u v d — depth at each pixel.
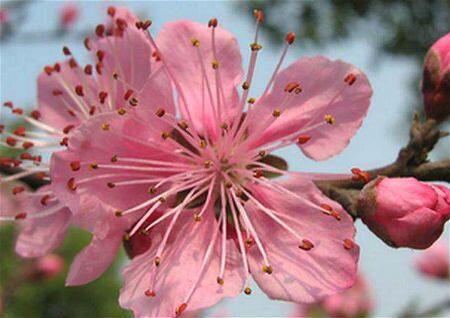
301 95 0.15
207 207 0.15
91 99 0.16
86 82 0.16
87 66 0.16
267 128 0.15
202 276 0.14
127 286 0.14
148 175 0.15
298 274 0.14
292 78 0.15
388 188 0.14
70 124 0.16
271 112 0.15
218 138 0.15
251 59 0.15
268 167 0.15
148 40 0.15
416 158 0.15
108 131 0.14
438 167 0.15
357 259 0.14
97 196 0.14
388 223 0.14
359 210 0.15
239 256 0.14
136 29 0.15
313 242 0.14
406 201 0.14
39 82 0.17
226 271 0.14
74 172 0.14
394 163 0.15
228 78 0.15
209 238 0.15
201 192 0.15
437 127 0.15
